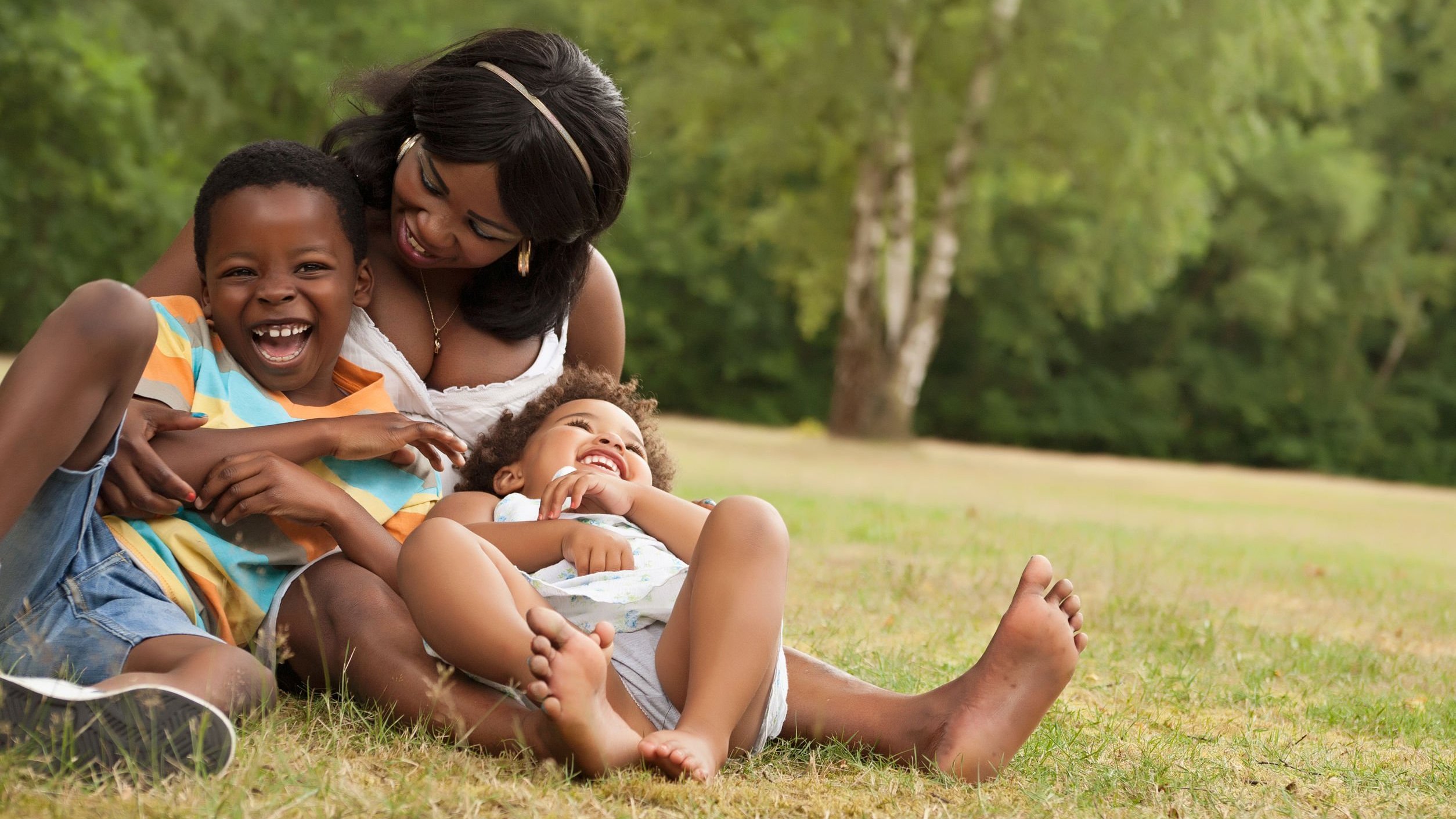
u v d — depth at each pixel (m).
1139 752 2.66
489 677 2.16
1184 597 5.78
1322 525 13.36
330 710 2.27
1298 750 2.83
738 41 20.19
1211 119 18.83
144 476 2.33
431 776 1.97
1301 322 30.73
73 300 2.00
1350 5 18.94
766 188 23.70
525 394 3.09
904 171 20.41
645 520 2.64
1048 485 16.27
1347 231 28.09
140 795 1.76
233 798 1.78
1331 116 29.56
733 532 2.25
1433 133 29.67
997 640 2.37
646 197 28.88
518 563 2.52
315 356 2.63
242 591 2.45
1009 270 29.75
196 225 2.58
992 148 19.28
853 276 21.23
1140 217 20.80
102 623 2.15
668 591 2.37
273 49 23.09
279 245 2.52
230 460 2.42
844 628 3.99
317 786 1.87
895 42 19.17
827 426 28.11
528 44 2.77
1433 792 2.53
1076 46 18.23
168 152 22.81
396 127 2.78
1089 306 25.08
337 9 24.22
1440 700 3.70
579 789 2.02
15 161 21.20
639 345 29.88
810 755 2.41
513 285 3.05
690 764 2.06
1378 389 31.12
